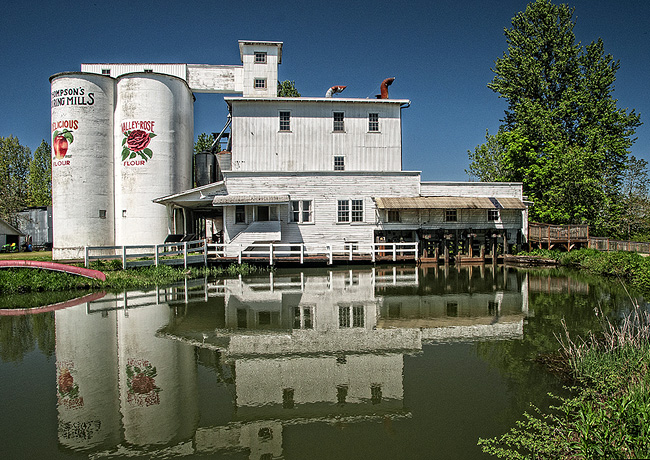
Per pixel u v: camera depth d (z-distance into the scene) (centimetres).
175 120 2717
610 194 3209
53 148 2595
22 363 790
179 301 1345
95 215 2591
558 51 3459
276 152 2806
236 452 493
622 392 570
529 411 580
